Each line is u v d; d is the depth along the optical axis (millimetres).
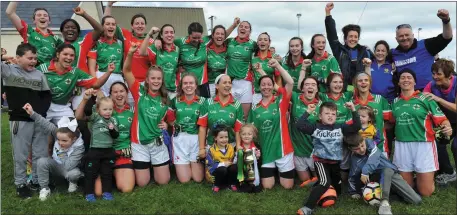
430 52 6051
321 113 4871
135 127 5418
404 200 4828
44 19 6359
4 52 6547
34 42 6246
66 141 4949
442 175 5359
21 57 4906
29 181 5215
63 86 5449
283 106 5508
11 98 4945
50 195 4988
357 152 4746
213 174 5215
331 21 6656
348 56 6406
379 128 5301
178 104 5680
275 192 5223
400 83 5176
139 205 4723
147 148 5430
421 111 4992
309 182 5383
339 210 4562
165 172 5516
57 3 19109
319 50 6379
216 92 5824
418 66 6070
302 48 6504
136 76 6594
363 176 4656
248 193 5168
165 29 6473
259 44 6660
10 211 4527
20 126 4949
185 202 4801
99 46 6348
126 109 5504
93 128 5016
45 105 5180
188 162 5664
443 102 5039
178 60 6730
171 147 5711
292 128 5641
